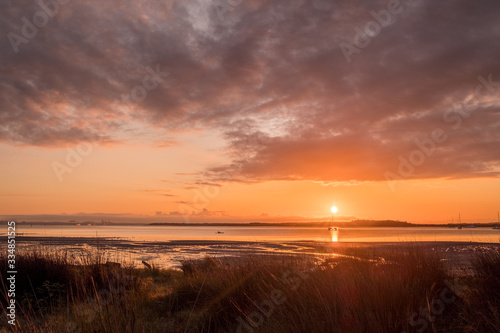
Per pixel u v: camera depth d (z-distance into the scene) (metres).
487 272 5.36
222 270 7.70
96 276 7.35
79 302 5.02
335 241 59.78
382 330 3.88
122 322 4.17
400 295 4.58
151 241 61.66
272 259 8.19
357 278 5.27
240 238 80.56
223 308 5.88
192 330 5.11
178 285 7.66
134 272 9.12
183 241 62.31
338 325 3.99
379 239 68.31
